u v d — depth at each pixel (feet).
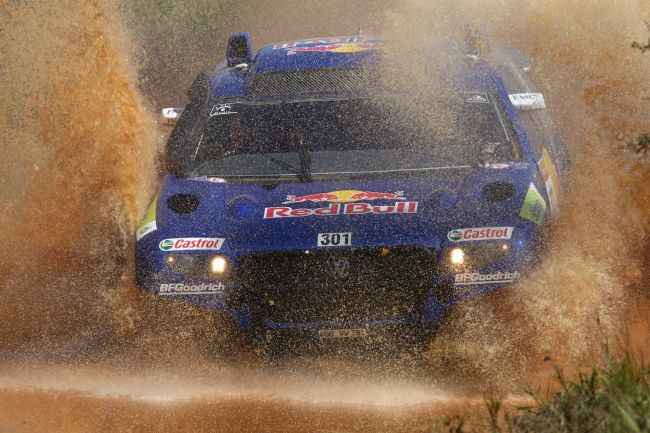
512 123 65.46
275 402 50.24
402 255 52.37
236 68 76.48
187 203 58.65
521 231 53.52
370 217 54.54
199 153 65.00
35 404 50.03
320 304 52.65
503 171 59.67
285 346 53.42
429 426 43.21
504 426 41.98
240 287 52.90
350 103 67.31
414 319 52.29
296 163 62.23
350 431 46.32
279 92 69.41
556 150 68.28
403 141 63.31
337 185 59.06
